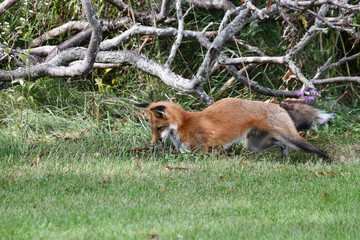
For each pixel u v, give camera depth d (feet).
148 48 53.78
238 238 18.79
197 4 53.06
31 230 19.21
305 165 35.04
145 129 42.60
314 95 47.50
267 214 22.77
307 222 21.48
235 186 28.53
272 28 55.11
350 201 25.08
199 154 36.37
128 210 22.67
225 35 36.17
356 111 51.55
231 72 46.03
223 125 37.42
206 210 23.18
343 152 41.01
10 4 46.88
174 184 28.35
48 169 31.30
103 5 50.93
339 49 54.54
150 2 46.88
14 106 46.62
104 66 47.52
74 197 25.11
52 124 43.52
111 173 30.76
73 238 18.19
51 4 54.19
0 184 27.32
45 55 50.85
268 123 37.40
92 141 39.24
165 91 50.80
